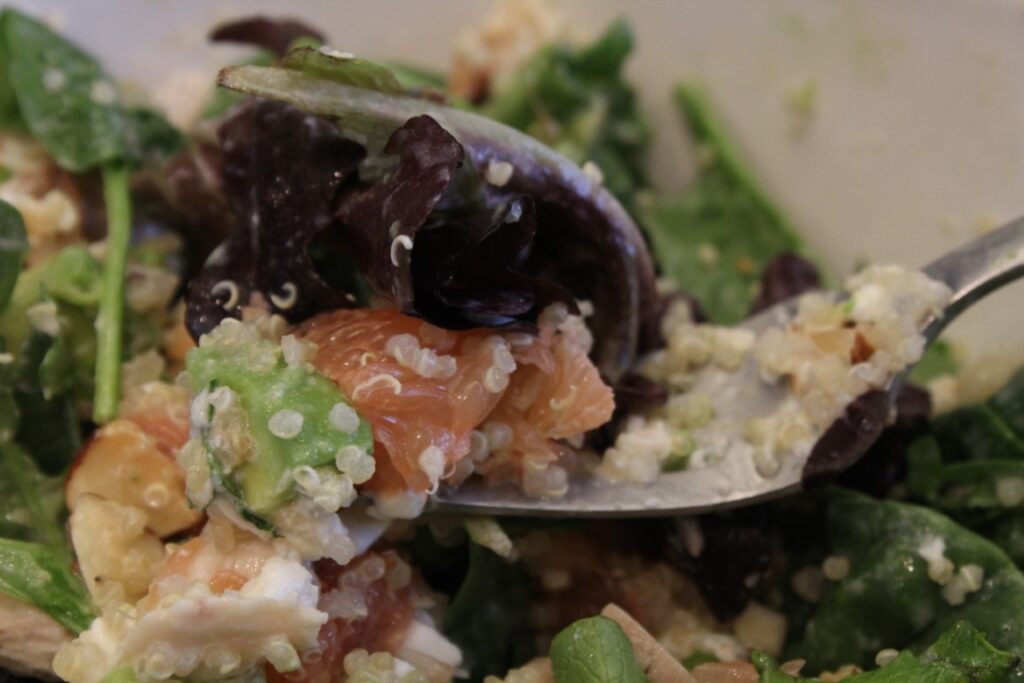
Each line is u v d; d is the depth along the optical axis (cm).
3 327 15
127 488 14
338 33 20
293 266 14
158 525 14
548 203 14
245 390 13
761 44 19
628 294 15
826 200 19
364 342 14
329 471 13
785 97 19
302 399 13
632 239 15
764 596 16
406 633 14
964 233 17
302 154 14
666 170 20
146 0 19
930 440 16
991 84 17
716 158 19
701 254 19
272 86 13
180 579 13
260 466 13
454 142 13
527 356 14
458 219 14
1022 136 17
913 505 15
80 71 18
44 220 17
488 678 14
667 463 15
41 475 15
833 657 15
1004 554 15
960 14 17
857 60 18
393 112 14
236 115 15
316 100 14
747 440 15
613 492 15
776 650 16
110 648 13
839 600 15
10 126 18
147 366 16
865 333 15
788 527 16
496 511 14
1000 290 17
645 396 16
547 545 15
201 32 19
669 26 19
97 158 17
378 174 14
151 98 19
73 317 16
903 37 17
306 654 14
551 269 15
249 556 13
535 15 19
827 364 15
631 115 20
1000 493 15
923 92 17
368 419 13
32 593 14
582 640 13
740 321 18
